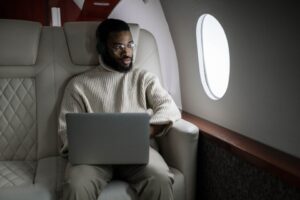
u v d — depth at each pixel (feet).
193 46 5.85
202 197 5.28
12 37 5.26
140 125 3.83
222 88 5.53
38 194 4.00
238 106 4.79
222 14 4.53
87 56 5.48
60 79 5.41
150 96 5.30
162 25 6.85
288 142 3.78
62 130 4.86
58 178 4.44
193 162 4.75
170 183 4.18
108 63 5.29
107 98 5.15
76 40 5.46
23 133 5.28
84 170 4.04
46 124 5.30
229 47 4.71
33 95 5.32
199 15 5.23
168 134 5.02
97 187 4.05
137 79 5.34
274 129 4.01
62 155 4.83
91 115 3.81
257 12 3.81
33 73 5.35
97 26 5.58
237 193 4.20
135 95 5.26
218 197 4.70
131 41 5.27
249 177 3.92
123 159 3.99
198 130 4.75
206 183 5.06
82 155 4.01
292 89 3.59
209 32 5.60
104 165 4.29
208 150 4.90
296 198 3.12
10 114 5.27
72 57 5.47
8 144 5.26
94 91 5.16
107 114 3.80
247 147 4.07
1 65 5.29
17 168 4.85
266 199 3.62
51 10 10.94
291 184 3.15
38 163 5.02
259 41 3.97
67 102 5.13
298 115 3.56
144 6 7.16
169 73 7.18
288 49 3.52
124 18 8.32
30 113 5.31
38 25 5.51
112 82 5.24
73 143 3.96
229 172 4.35
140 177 4.23
